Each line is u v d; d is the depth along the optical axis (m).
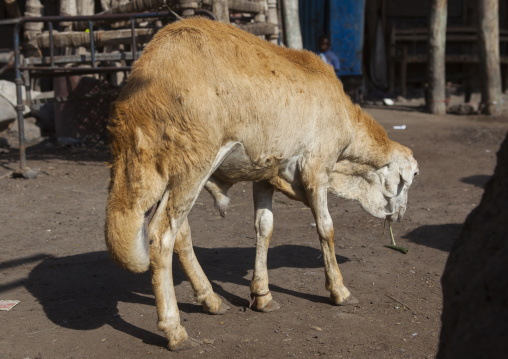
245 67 3.32
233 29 3.51
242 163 3.50
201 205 7.07
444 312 2.23
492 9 13.83
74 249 5.39
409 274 4.77
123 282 4.60
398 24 17.84
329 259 4.07
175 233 3.28
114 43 8.23
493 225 1.90
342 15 16.17
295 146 3.69
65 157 9.77
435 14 14.16
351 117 4.14
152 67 3.18
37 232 5.89
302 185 3.96
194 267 3.87
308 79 3.71
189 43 3.22
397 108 15.56
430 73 14.48
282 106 3.48
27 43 8.68
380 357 3.35
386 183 4.53
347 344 3.52
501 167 2.01
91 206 6.95
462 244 2.20
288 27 12.78
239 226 6.19
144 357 3.34
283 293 4.38
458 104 14.72
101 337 3.60
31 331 3.67
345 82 16.05
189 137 3.09
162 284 3.31
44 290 4.39
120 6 8.52
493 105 14.06
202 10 7.32
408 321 3.87
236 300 4.22
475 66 17.88
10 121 11.19
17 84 8.44
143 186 3.04
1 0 14.28
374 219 6.41
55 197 7.34
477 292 1.77
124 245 3.02
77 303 4.14
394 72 17.77
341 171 4.34
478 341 1.69
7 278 4.62
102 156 9.88
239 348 3.46
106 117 11.04
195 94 3.09
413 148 10.47
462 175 8.59
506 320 1.62
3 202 7.05
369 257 5.20
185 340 3.41
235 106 3.24
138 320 3.87
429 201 7.22
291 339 3.59
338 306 4.12
